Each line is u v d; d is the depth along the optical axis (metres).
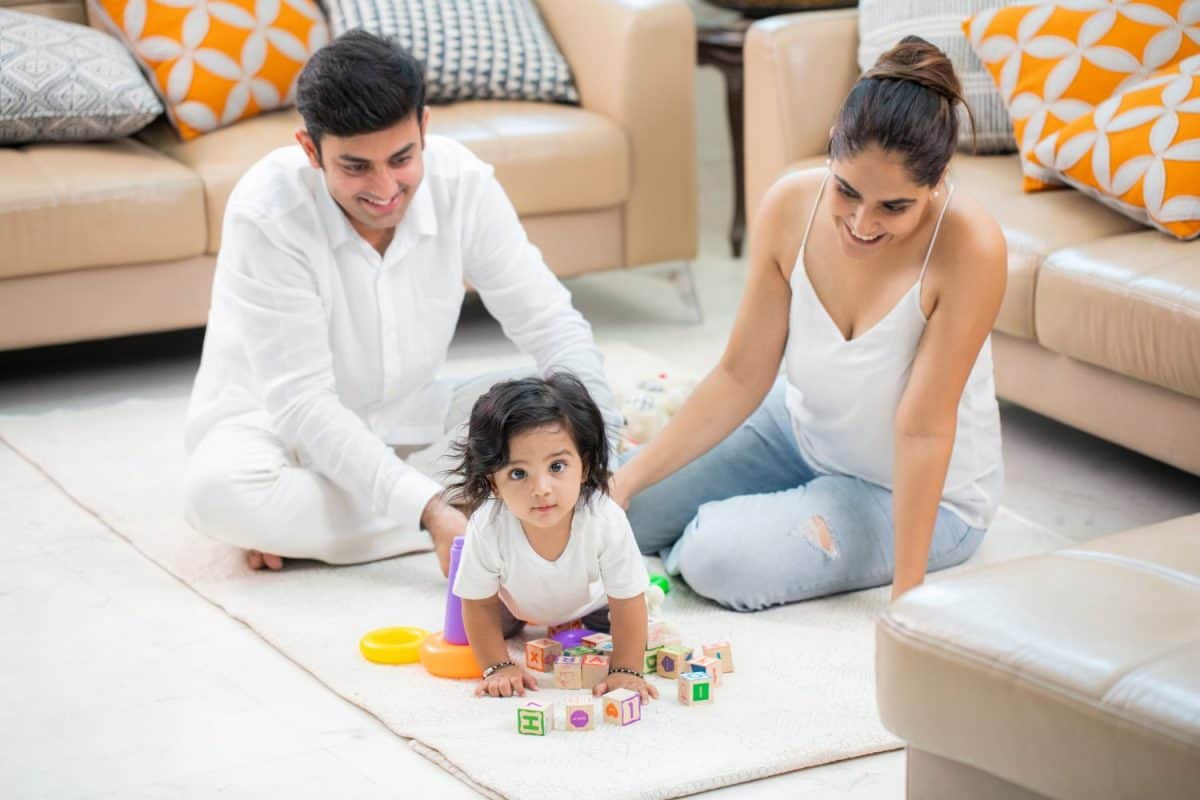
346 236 2.58
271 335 2.57
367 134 2.34
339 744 2.14
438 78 4.05
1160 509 2.99
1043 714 1.59
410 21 4.05
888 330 2.37
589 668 2.26
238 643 2.46
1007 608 1.70
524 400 2.12
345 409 2.61
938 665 1.68
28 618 2.54
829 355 2.45
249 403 2.74
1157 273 2.82
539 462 2.11
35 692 2.29
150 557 2.76
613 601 2.23
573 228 4.01
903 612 1.74
